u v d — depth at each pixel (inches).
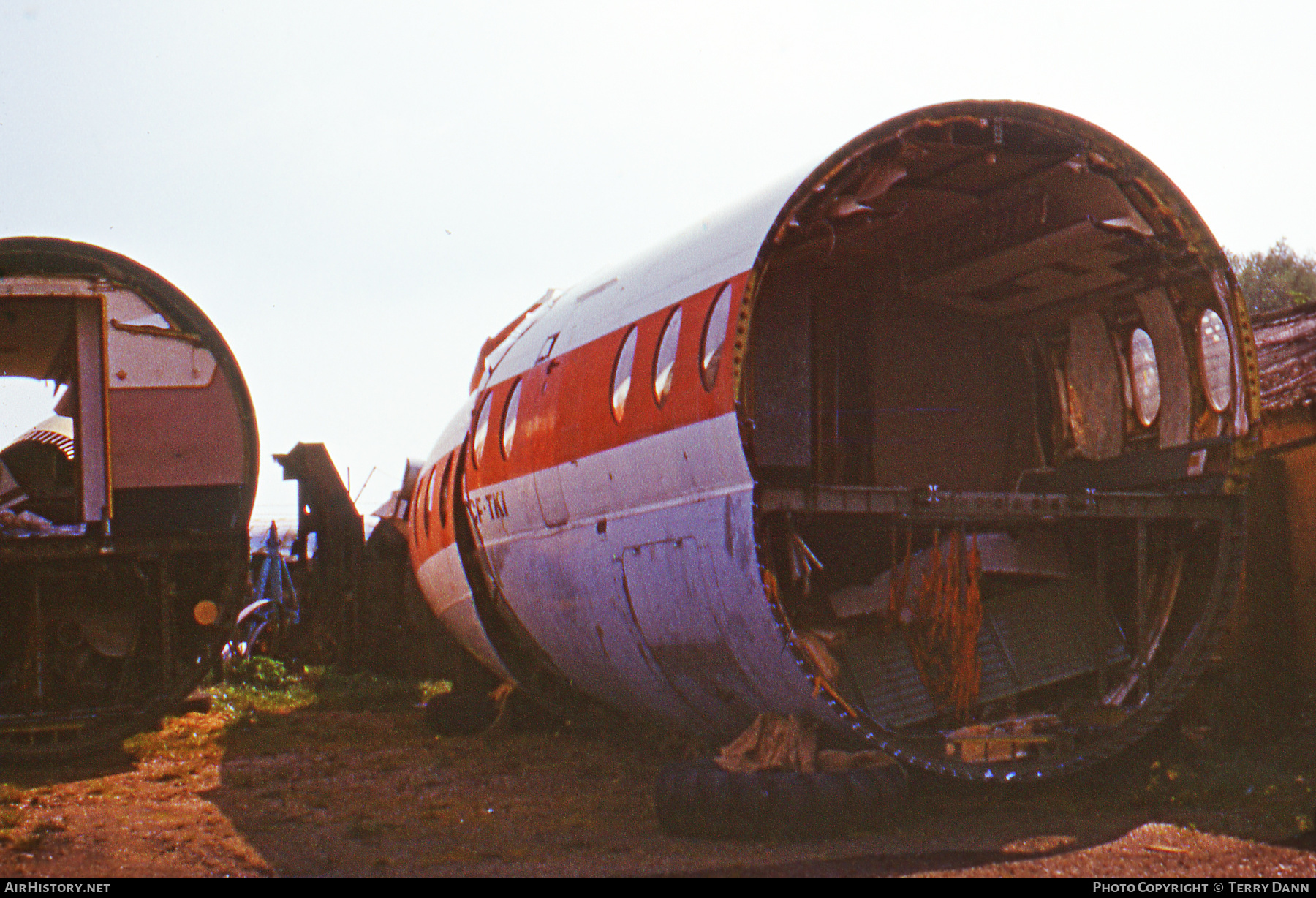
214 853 310.8
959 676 355.9
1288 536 461.4
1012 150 365.1
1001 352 490.0
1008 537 399.5
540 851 304.7
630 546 376.8
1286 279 1836.9
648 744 522.9
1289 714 441.4
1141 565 371.6
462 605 571.5
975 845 296.4
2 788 413.7
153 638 522.3
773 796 307.6
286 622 1005.8
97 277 512.7
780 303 481.4
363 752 513.0
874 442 470.6
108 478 508.7
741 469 317.1
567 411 420.8
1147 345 425.4
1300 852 275.6
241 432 527.8
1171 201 374.9
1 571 508.4
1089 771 378.0
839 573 419.8
